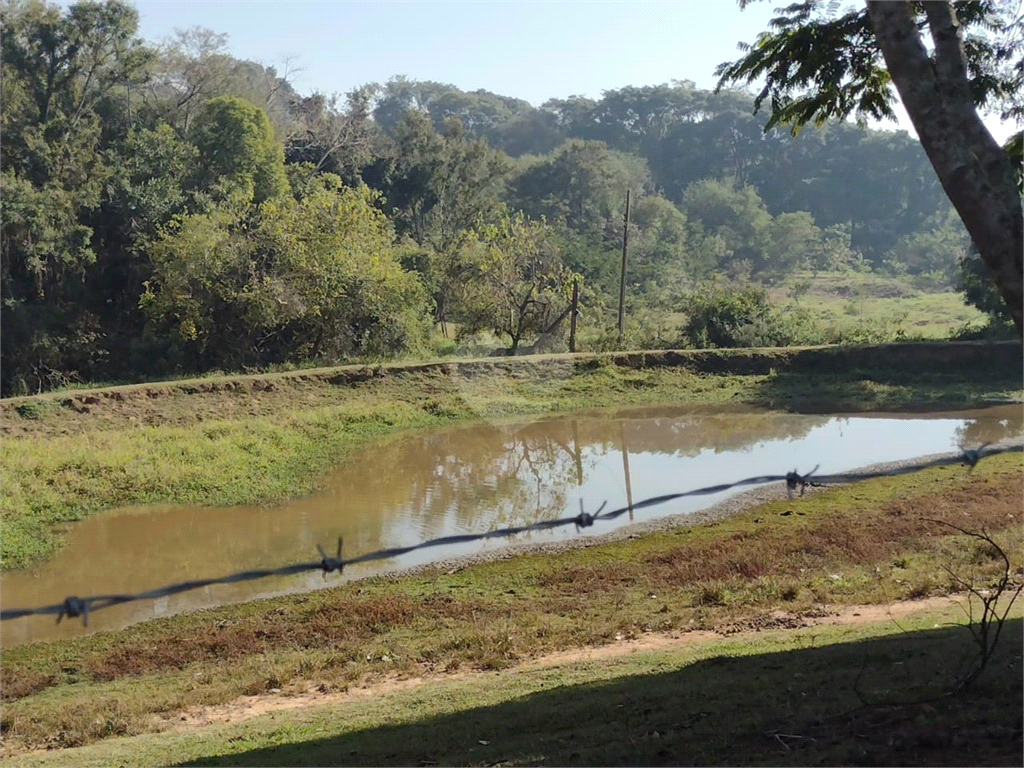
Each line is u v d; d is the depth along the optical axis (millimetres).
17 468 19641
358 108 55844
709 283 50562
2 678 10891
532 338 30359
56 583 14797
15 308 35625
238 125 42875
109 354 37156
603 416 30531
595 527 17031
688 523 16844
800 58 7078
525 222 45469
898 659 7566
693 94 85875
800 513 17000
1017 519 15359
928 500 17141
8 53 40062
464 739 6613
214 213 36969
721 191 69000
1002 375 34031
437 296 39469
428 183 55562
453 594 13383
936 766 4445
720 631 10570
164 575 15148
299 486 21078
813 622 10539
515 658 10211
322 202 37094
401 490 20875
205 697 9531
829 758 4730
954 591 11094
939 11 4797
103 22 41188
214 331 35844
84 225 38625
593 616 11828
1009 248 4539
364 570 14891
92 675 10945
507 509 19000
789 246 67312
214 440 23859
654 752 5414
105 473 20016
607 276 45844
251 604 13344
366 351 36531
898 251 71438
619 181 64562
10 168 36469
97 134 41250
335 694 9406
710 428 28453
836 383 34406
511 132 93375
